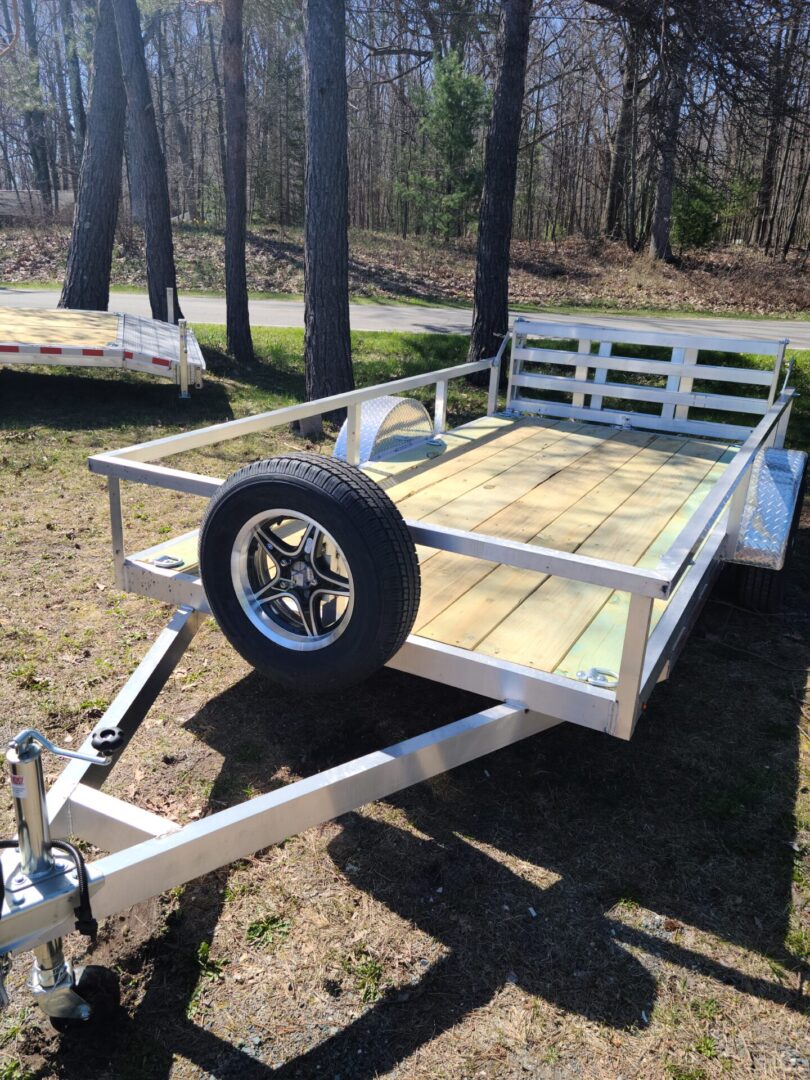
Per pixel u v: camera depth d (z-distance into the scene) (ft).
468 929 8.18
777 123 36.29
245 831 6.97
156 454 10.53
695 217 89.81
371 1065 6.82
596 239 104.63
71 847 6.01
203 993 7.45
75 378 34.96
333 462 8.35
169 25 118.73
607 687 8.24
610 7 34.30
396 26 92.12
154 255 41.37
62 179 125.08
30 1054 6.86
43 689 12.06
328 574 8.55
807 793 10.44
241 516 8.59
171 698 12.12
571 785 10.44
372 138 119.55
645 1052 6.97
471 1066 6.82
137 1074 6.72
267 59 110.93
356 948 7.93
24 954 7.85
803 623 15.49
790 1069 6.86
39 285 77.41
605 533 12.73
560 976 7.68
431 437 18.47
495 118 32.89
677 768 10.85
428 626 9.77
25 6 99.76
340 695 12.26
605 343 19.97
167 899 8.46
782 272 88.63
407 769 7.97
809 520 22.31
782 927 8.32
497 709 8.66
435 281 83.66
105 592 15.52
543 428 19.94
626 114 69.87
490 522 13.05
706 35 33.14
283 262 86.12
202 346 43.29
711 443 18.93
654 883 8.84
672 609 9.99
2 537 18.03
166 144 122.31
